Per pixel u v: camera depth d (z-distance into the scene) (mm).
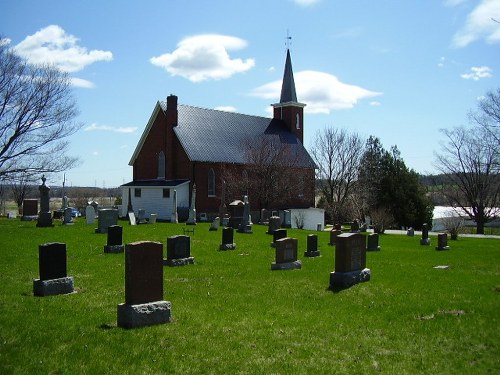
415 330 10969
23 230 30812
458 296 14344
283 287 15617
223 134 58281
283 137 65875
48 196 34250
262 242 28922
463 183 61750
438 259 24609
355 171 68625
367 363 9023
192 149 52719
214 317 11820
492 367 8914
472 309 12727
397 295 14469
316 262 21625
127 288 10867
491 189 60312
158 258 11180
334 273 15812
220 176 54250
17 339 9734
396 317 12062
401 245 32750
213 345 9758
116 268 18594
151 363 8797
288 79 69438
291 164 57031
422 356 9398
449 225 46844
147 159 56469
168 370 8555
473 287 15930
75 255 21766
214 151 54719
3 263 19203
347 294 14570
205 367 8711
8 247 23469
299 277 17438
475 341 10211
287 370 8641
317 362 9031
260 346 9805
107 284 15516
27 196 78062
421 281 16938
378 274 18250
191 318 11570
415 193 61469
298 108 69250
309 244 24062
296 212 59188
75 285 15328
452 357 9375
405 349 9781
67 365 8594
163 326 10766
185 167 52469
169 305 11188
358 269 16406
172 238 19938
